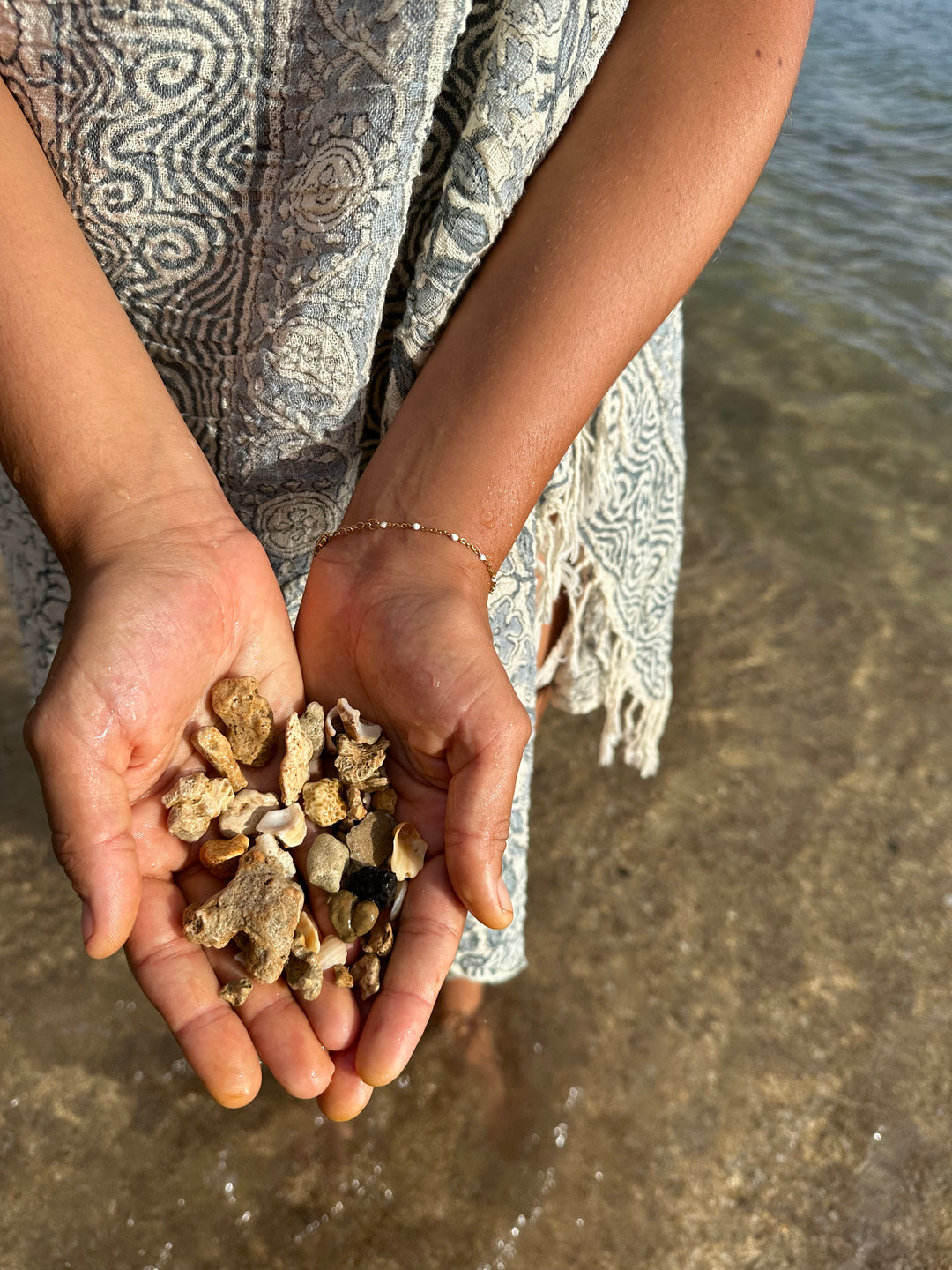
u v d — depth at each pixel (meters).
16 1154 0.48
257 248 0.32
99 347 0.31
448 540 0.33
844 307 1.13
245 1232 0.47
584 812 0.63
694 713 0.70
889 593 0.79
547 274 0.33
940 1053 0.52
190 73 0.29
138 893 0.29
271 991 0.31
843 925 0.57
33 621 0.44
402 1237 0.47
